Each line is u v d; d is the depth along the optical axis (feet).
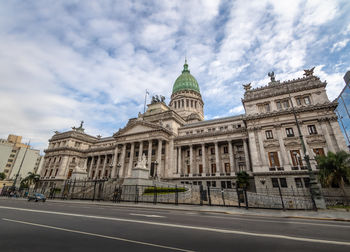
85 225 36.76
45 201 112.37
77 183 149.59
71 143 290.97
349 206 90.68
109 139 295.69
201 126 217.97
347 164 97.76
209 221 45.37
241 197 105.50
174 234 30.94
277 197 97.40
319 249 24.14
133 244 25.02
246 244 25.98
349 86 145.69
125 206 85.20
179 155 200.64
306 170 127.54
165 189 114.01
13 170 407.23
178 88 344.49
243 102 171.83
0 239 26.09
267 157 145.48
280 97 157.28
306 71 157.79
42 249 22.35
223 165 186.70
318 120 137.39
